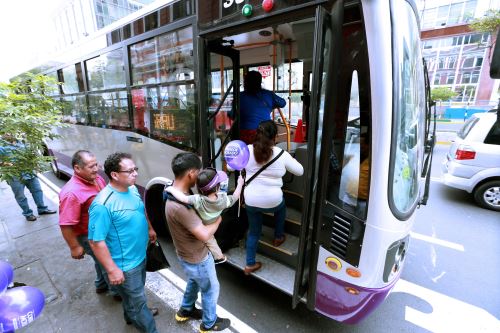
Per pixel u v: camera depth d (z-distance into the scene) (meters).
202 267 1.98
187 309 2.38
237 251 2.84
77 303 2.70
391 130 1.56
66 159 6.14
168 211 1.86
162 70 3.01
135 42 3.26
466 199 5.14
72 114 5.28
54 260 3.44
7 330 1.35
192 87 2.70
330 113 1.64
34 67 6.37
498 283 2.92
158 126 3.25
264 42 3.71
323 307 2.02
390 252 1.74
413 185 1.98
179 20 2.64
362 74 1.57
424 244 3.68
